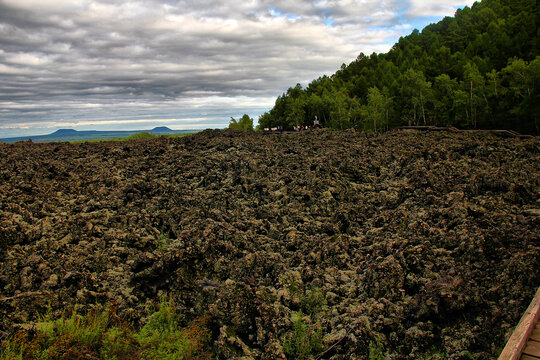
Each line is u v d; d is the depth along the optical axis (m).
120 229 14.74
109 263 12.32
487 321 8.42
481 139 30.03
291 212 16.77
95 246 13.16
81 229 14.18
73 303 10.21
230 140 31.12
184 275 11.59
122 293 10.91
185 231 13.38
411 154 23.06
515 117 79.56
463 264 10.72
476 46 129.25
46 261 11.73
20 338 8.30
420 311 9.08
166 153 27.36
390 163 23.36
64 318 9.58
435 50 147.12
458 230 12.41
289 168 22.52
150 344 9.01
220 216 15.48
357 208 16.45
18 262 11.52
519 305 8.64
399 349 8.61
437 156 22.56
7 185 18.25
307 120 149.00
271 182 19.84
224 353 8.80
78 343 8.54
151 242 13.62
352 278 11.61
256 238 14.19
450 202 15.00
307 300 10.39
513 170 18.45
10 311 9.43
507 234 11.34
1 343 8.23
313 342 8.79
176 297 11.16
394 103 121.06
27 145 32.22
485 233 11.34
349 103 128.75
